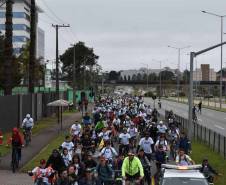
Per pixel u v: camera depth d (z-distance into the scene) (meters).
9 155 29.80
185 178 14.56
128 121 35.75
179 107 104.69
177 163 19.92
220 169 26.11
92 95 111.81
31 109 53.84
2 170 25.36
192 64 32.97
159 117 65.38
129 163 17.75
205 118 73.19
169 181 14.45
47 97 65.50
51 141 38.78
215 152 33.47
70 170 17.06
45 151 32.81
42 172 17.80
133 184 17.47
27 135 35.44
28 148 34.12
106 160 18.89
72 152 22.42
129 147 26.17
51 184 17.73
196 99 174.38
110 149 20.88
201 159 29.89
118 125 34.66
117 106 60.62
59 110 60.78
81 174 17.67
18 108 46.78
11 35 44.00
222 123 63.53
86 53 147.38
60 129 48.75
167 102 134.62
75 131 30.42
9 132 42.75
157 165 21.83
